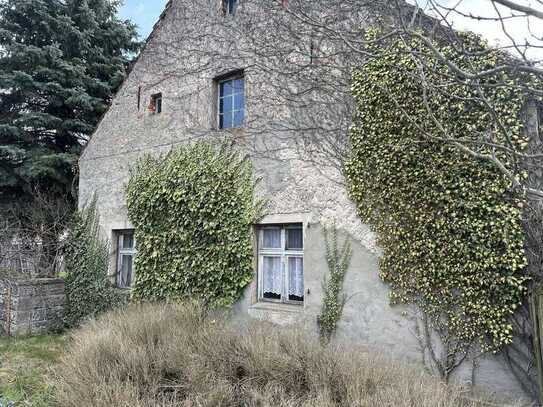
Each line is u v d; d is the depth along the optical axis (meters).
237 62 8.02
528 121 4.98
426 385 4.04
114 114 10.40
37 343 7.95
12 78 13.62
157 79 9.54
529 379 4.61
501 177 4.90
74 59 15.19
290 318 6.54
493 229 4.89
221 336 5.40
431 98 5.39
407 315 5.50
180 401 4.24
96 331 6.16
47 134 15.51
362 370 4.20
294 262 6.94
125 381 4.52
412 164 5.58
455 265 5.14
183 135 8.66
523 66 2.76
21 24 14.78
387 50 5.85
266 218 7.05
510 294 4.75
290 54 7.23
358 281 5.99
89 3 15.89
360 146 6.11
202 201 7.85
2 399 5.09
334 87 6.52
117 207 9.73
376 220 5.86
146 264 8.62
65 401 4.43
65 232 11.31
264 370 4.45
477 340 4.97
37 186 13.64
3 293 8.87
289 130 6.98
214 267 7.50
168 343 5.29
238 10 8.12
